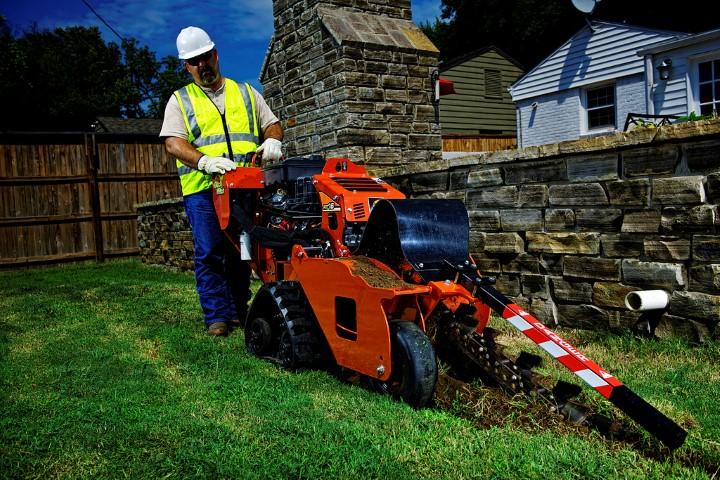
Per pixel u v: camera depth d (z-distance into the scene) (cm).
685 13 1422
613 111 1583
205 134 505
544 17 3027
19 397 354
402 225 337
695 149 392
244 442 277
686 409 306
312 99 825
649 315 423
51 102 4425
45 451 277
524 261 510
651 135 410
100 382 377
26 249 1275
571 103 1673
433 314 344
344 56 754
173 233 1050
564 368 377
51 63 4600
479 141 2102
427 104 818
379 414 300
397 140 796
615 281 443
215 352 442
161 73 5809
